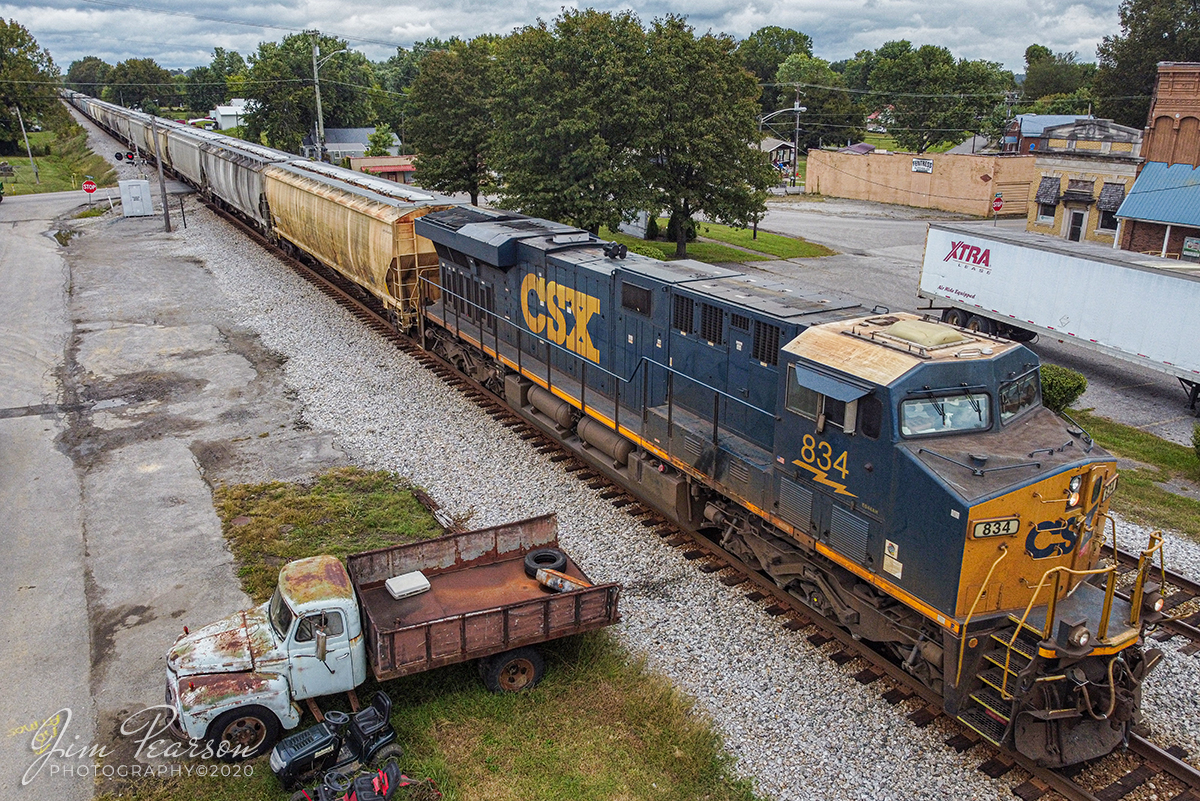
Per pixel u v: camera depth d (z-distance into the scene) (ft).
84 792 27.48
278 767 26.96
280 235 111.24
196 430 58.54
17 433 57.93
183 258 112.98
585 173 106.52
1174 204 111.04
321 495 48.60
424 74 142.41
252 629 30.01
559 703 31.63
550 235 58.49
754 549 38.93
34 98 276.41
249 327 82.53
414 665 30.01
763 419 38.11
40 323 83.76
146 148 203.21
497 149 115.03
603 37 102.68
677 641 35.53
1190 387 67.46
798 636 35.76
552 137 105.40
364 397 64.28
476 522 45.27
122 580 39.99
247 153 131.75
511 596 34.83
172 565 41.32
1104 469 28.66
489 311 63.10
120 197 158.10
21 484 50.31
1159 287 65.31
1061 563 28.76
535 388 56.80
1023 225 168.35
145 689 32.45
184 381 68.13
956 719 30.32
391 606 33.71
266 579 39.78
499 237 58.23
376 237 75.20
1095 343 71.97
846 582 33.99
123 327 82.53
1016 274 79.41
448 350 70.74
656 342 45.39
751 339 38.22
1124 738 27.89
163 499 48.32
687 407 43.93
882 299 105.60
